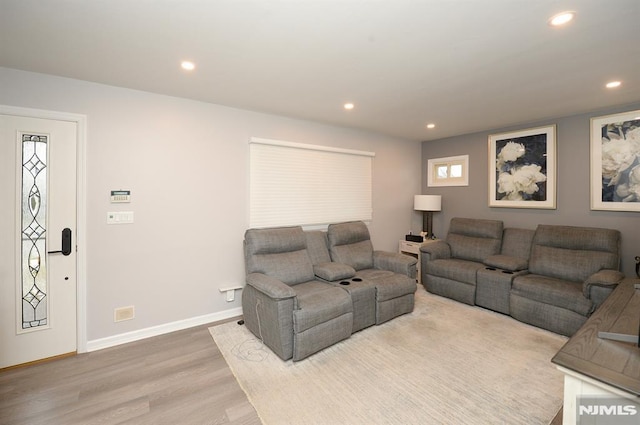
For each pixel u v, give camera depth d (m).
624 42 1.85
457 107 3.21
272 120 3.47
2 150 2.20
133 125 2.66
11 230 2.24
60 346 2.42
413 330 2.92
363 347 2.59
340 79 2.45
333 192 4.03
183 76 2.38
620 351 1.24
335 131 4.04
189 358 2.40
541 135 3.74
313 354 2.47
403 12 1.55
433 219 5.06
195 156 2.98
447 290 3.79
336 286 2.94
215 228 3.12
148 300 2.77
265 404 1.86
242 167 3.27
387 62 2.14
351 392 1.98
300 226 3.53
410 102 3.03
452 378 2.13
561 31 1.73
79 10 1.52
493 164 4.23
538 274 3.35
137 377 2.14
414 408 1.82
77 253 2.46
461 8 1.51
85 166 2.47
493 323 3.07
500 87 2.62
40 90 2.30
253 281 2.66
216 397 1.93
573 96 2.85
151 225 2.77
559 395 1.93
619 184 3.16
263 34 1.77
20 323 2.28
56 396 1.92
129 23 1.65
